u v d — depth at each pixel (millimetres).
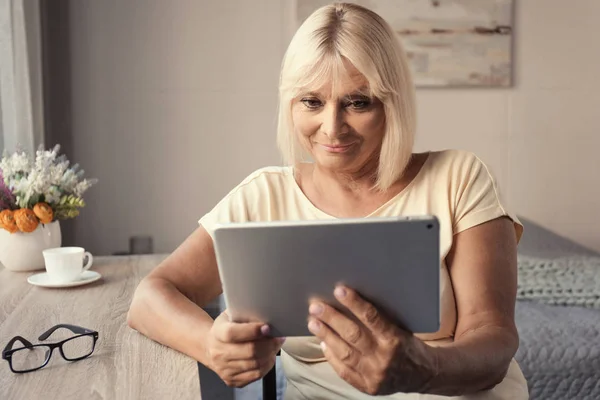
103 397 899
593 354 1927
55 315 1353
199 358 1048
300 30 1140
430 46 3180
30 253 1814
